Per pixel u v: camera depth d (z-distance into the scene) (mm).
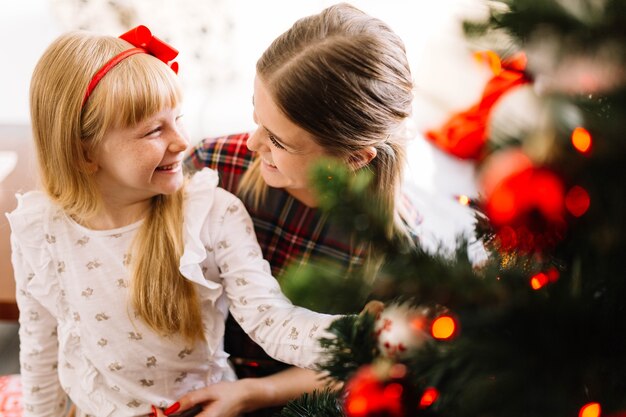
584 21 413
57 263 881
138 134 778
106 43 793
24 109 2236
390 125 815
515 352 431
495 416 448
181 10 2059
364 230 464
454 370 456
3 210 1315
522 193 447
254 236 939
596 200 436
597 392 438
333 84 757
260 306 854
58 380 1016
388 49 793
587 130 424
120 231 872
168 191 834
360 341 520
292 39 794
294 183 878
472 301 450
